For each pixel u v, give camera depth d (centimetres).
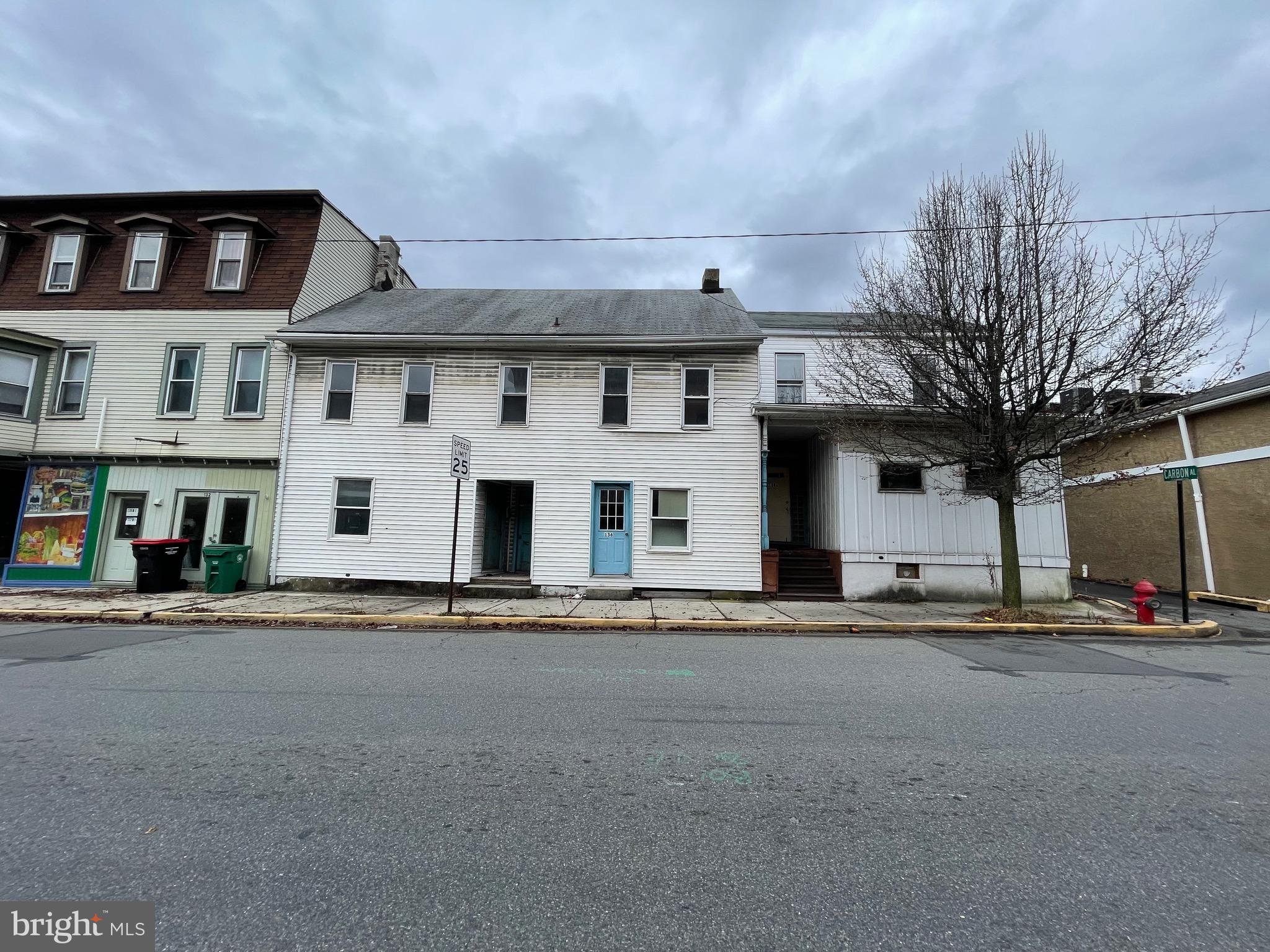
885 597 1274
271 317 1454
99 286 1495
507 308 1614
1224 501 1457
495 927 235
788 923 239
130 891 253
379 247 1894
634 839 302
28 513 1395
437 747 423
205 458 1395
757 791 358
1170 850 297
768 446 1547
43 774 372
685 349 1368
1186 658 775
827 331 1563
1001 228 994
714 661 720
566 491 1352
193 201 1577
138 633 880
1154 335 940
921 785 369
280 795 346
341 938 227
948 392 1040
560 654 757
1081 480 1502
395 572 1347
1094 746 438
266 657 718
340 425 1391
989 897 257
